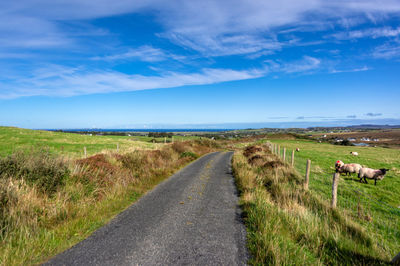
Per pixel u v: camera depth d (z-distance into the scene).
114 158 11.01
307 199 6.84
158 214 5.76
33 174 5.95
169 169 13.24
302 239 4.26
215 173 13.00
